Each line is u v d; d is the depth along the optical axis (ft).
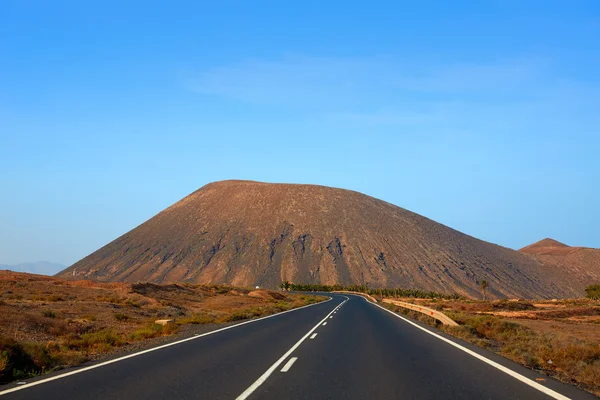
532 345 54.80
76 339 60.49
